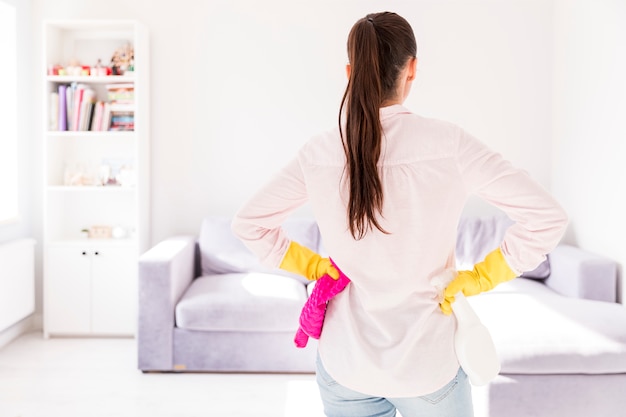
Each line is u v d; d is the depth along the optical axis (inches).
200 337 122.8
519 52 157.9
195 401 109.1
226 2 158.4
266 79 159.5
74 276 148.3
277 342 123.0
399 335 42.5
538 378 91.3
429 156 41.2
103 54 158.1
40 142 159.2
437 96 158.6
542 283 140.5
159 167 160.7
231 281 134.8
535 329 95.2
